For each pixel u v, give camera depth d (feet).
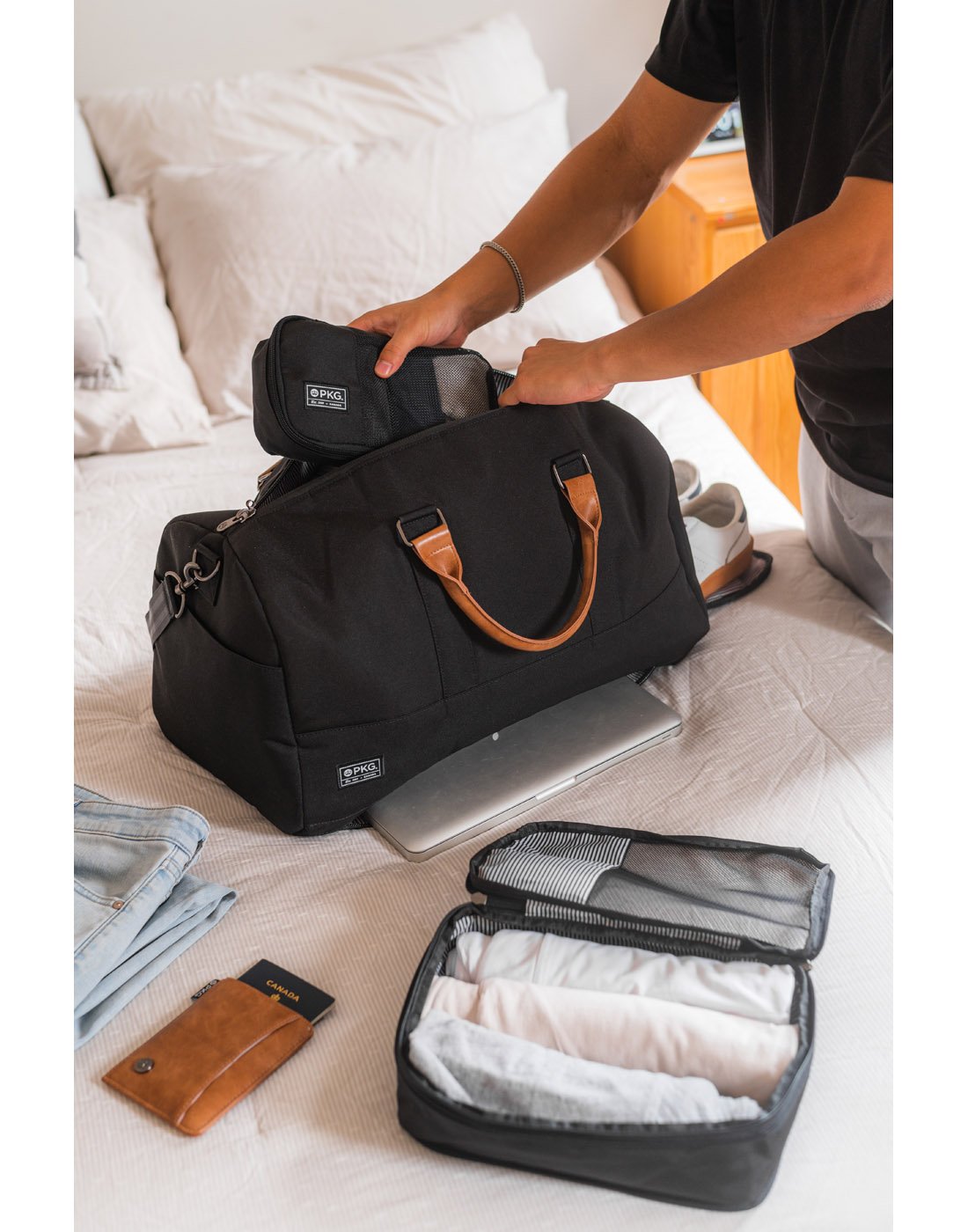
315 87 7.01
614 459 3.79
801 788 3.42
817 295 2.98
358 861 3.34
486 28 7.34
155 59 7.19
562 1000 2.60
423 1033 2.53
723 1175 2.28
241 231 6.15
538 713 3.79
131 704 4.04
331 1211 2.38
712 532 4.31
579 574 3.61
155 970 2.95
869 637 4.11
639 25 7.74
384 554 3.29
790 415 7.15
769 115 3.73
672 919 2.84
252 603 3.18
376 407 3.50
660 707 3.80
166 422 5.81
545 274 4.12
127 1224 2.37
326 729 3.25
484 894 3.04
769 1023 2.55
